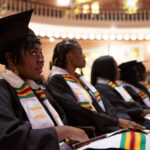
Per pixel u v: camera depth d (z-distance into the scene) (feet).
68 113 7.19
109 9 50.29
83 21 47.01
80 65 8.40
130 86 14.19
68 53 8.28
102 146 5.07
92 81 10.87
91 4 52.65
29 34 5.26
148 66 49.75
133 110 10.43
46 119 5.17
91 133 6.71
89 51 50.88
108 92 10.27
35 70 5.37
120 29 48.44
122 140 5.29
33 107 5.16
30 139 4.09
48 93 7.33
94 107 8.42
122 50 50.98
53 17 44.73
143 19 49.52
